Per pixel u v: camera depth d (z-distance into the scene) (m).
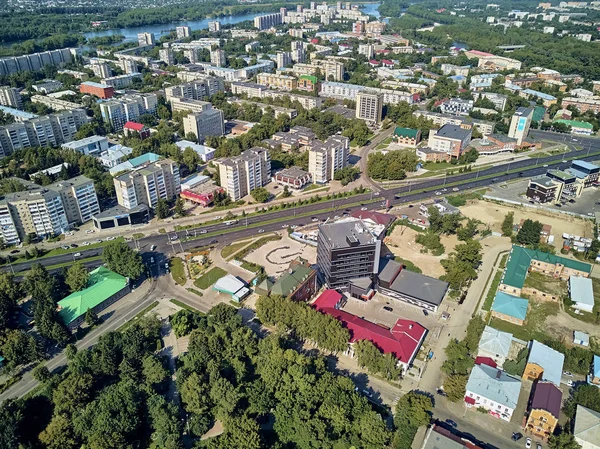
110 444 197.38
